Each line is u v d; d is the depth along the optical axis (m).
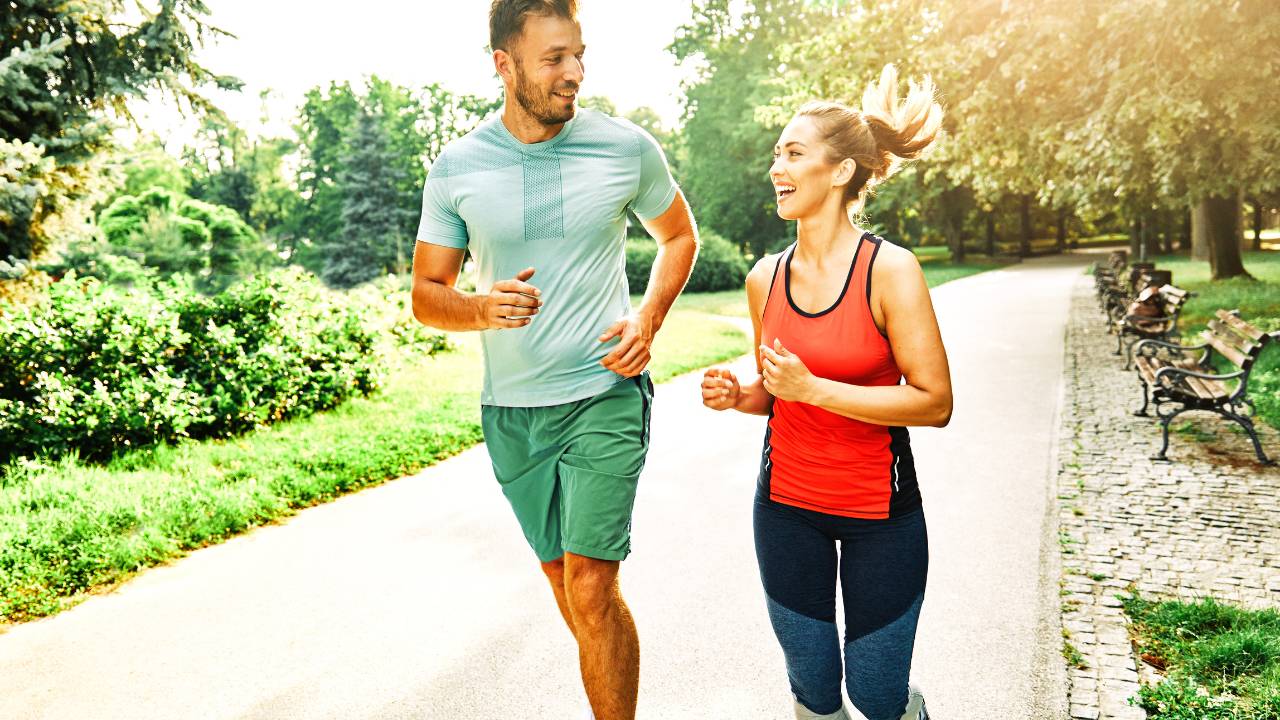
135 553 4.56
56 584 4.25
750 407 2.41
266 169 62.56
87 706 3.21
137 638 3.74
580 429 2.54
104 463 6.32
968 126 13.24
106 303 7.18
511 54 2.32
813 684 2.25
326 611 3.99
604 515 2.53
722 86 41.03
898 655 2.16
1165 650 3.43
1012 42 12.10
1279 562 4.29
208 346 7.46
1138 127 11.23
